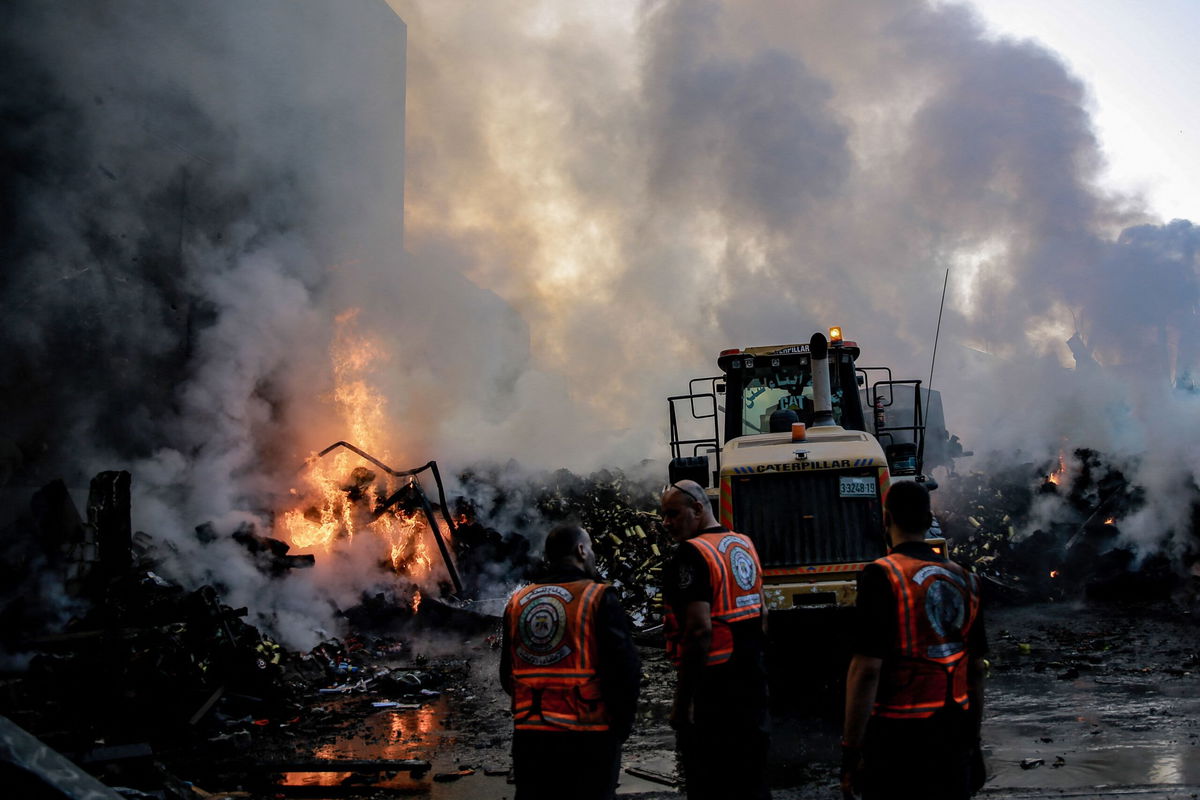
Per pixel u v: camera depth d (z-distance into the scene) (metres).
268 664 8.55
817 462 8.09
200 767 6.57
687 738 4.00
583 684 3.56
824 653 7.88
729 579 4.04
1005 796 5.20
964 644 3.26
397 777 6.33
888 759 3.19
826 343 8.73
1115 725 6.75
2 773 2.00
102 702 7.06
